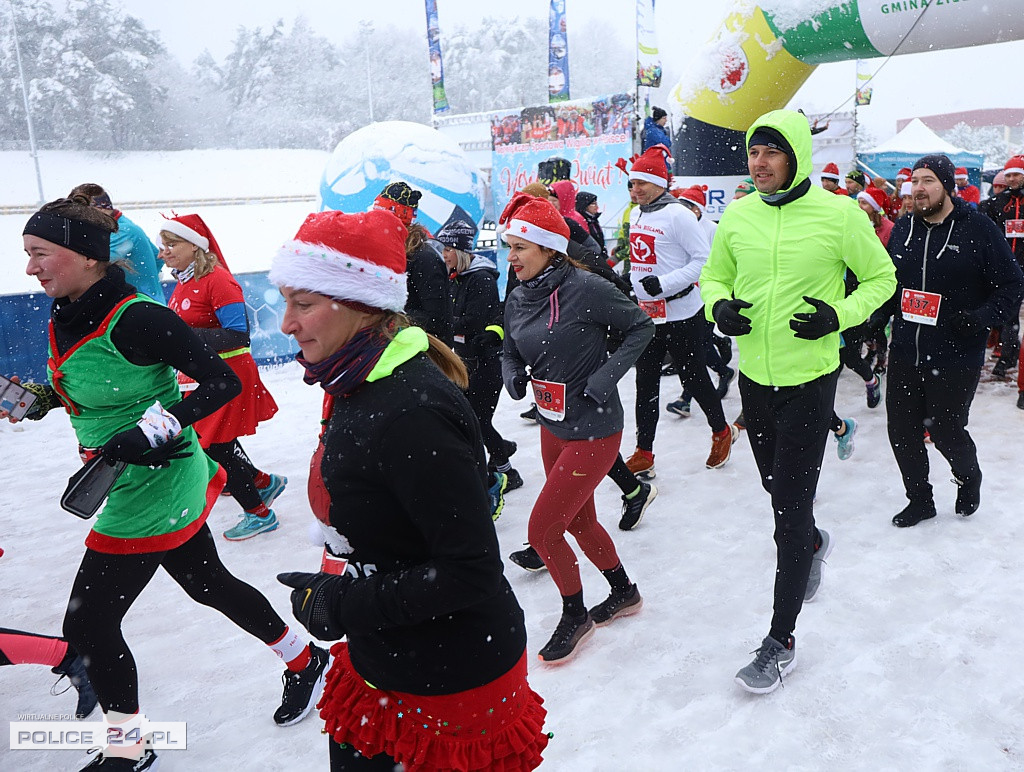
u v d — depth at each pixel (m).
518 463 5.66
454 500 1.47
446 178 9.76
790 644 3.03
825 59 8.22
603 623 3.47
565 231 3.17
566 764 2.65
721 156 9.05
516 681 1.72
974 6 6.90
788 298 3.02
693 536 4.30
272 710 3.06
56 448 6.52
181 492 2.56
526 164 10.20
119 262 2.52
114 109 72.62
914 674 3.03
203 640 3.59
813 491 3.04
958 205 3.88
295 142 87.56
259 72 88.38
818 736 2.73
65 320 2.43
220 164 70.62
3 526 4.96
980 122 59.72
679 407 6.49
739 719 2.84
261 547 4.51
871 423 6.02
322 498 1.67
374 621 1.55
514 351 3.55
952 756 2.60
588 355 3.11
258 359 8.55
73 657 2.93
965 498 4.26
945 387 3.96
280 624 2.88
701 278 3.42
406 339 1.58
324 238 1.55
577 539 3.38
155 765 2.69
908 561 3.88
